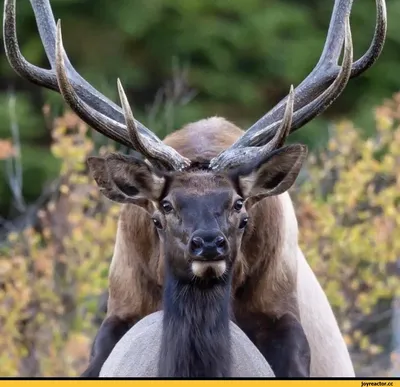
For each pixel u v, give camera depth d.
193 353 12.74
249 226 13.63
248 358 13.20
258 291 13.98
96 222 20.52
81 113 13.12
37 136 32.31
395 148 20.70
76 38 34.47
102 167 13.07
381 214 21.47
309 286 15.16
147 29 34.25
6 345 19.97
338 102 33.47
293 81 34.19
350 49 13.23
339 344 15.43
